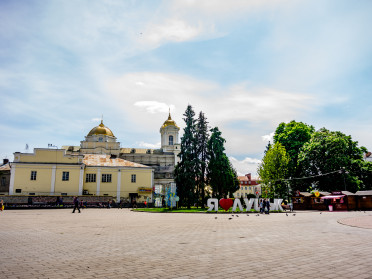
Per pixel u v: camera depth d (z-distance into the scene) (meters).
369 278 4.98
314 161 43.44
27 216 23.91
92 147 75.75
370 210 37.00
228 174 43.66
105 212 31.86
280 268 5.73
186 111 42.44
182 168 39.31
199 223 16.95
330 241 9.32
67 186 48.69
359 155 44.72
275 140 53.47
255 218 21.58
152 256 7.03
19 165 47.25
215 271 5.52
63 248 8.25
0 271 5.60
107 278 5.07
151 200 53.31
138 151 88.44
